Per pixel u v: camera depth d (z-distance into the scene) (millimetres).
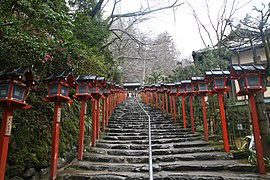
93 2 9344
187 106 9141
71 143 4941
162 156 4969
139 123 8969
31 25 4188
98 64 7102
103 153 5387
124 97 19391
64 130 4867
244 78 4090
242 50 9750
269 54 4500
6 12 3676
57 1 4680
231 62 10398
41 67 4156
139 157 4871
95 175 3789
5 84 2586
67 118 5250
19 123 3465
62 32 4781
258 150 3945
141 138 6812
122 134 7309
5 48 3234
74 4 8688
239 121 6230
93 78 5051
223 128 5262
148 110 11992
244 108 6359
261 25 4691
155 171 4168
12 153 3062
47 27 4262
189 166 4250
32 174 3361
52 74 3902
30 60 3568
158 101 12750
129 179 3736
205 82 6422
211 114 7113
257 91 4055
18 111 3633
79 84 5008
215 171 4148
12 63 3408
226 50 7703
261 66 4160
